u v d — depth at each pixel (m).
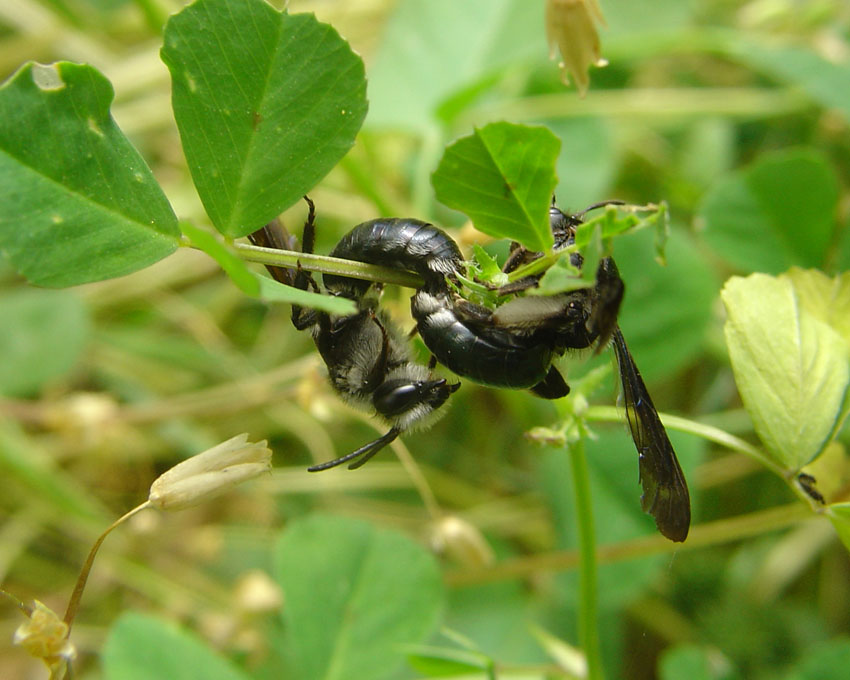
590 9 0.06
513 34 0.11
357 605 0.08
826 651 0.08
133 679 0.08
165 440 0.11
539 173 0.05
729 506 0.11
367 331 0.07
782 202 0.09
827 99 0.10
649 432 0.06
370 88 0.11
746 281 0.06
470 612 0.10
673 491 0.06
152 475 0.11
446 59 0.11
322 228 0.12
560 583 0.10
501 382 0.06
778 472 0.06
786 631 0.10
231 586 0.10
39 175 0.05
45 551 0.11
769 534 0.10
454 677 0.08
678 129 0.13
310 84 0.06
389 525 0.11
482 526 0.11
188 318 0.12
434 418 0.07
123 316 0.12
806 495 0.06
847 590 0.10
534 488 0.11
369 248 0.06
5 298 0.11
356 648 0.08
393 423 0.07
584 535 0.07
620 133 0.12
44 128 0.05
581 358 0.06
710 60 0.13
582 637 0.07
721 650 0.10
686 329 0.09
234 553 0.11
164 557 0.11
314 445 0.11
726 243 0.09
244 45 0.05
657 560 0.09
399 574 0.08
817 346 0.06
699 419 0.11
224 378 0.12
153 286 0.12
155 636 0.08
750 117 0.12
